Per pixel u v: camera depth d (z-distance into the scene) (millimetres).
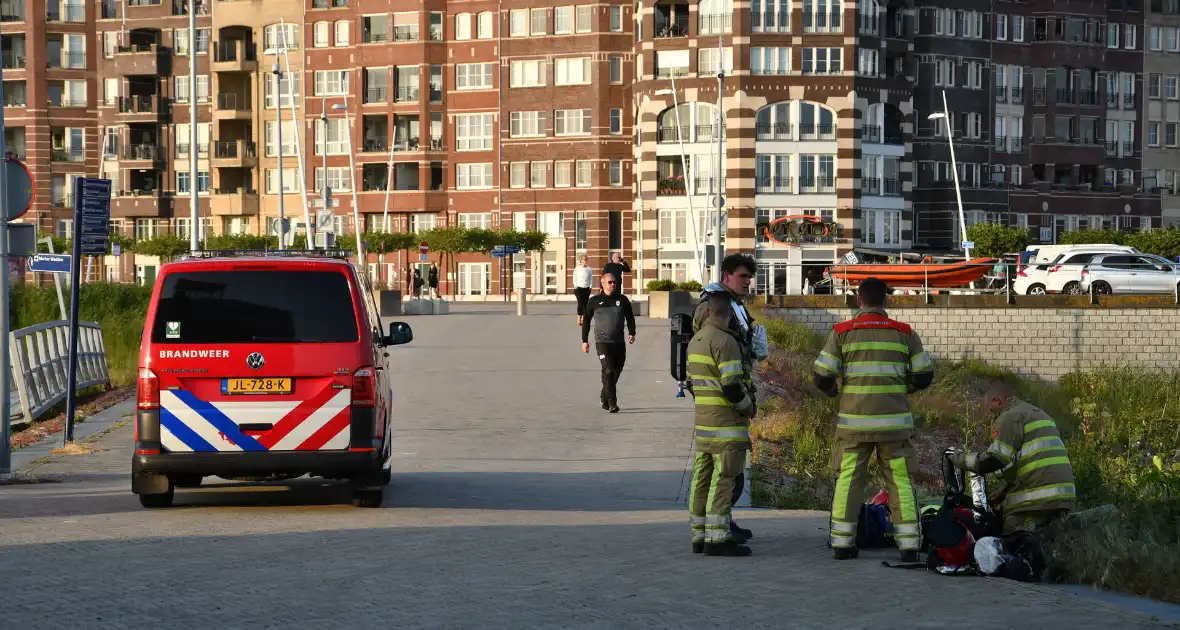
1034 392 58656
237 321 14781
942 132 110000
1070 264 69062
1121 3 120438
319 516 15070
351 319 14914
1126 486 20016
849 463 12016
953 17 110500
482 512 15617
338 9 116375
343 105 93562
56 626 9273
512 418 25625
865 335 12023
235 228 120312
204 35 120750
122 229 123250
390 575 11180
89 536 13289
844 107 101688
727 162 102125
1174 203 123188
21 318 45594
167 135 122000
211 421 14695
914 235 110312
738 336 12516
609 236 110688
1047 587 10727
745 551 12234
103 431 23516
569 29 110812
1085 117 118000
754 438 25125
